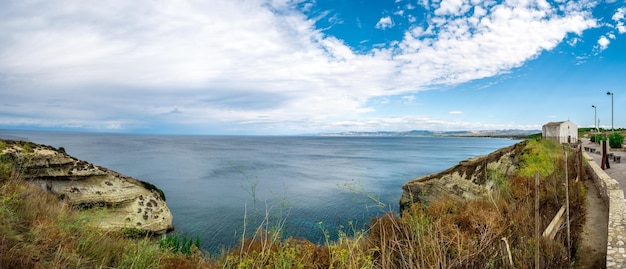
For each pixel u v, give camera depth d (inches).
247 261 223.6
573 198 417.4
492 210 340.2
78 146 4581.7
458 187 869.8
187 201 1060.5
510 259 230.1
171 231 732.7
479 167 874.8
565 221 342.3
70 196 595.5
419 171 1980.8
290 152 4234.7
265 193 1195.3
